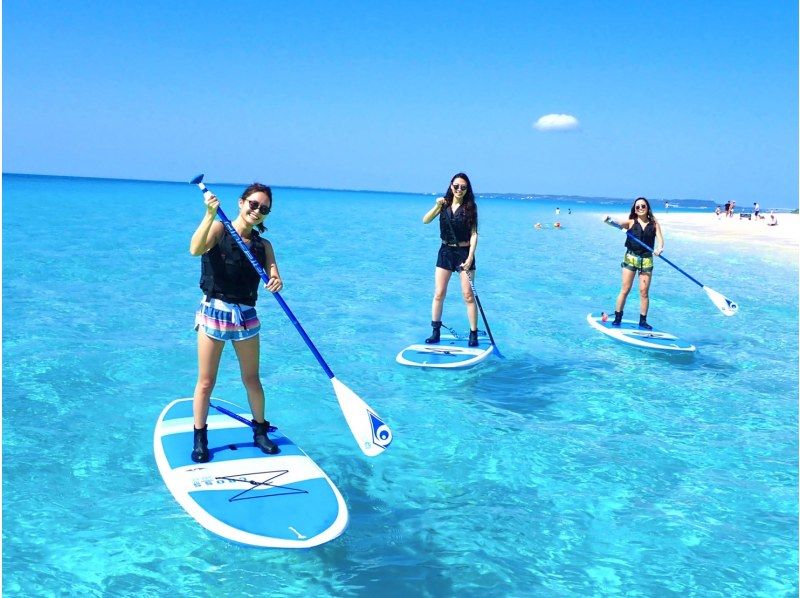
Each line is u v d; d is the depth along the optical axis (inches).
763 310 415.5
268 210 143.5
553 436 192.2
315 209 1889.8
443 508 148.0
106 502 143.4
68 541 127.6
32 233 705.6
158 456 147.5
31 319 307.4
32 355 249.6
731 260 719.1
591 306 412.2
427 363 255.0
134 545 127.3
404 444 183.0
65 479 153.3
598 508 150.1
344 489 154.9
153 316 326.0
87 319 312.7
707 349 306.5
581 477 165.8
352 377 242.7
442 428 195.8
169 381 226.5
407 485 158.6
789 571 126.4
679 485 162.9
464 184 264.2
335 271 529.3
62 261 498.3
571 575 123.4
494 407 216.4
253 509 129.5
